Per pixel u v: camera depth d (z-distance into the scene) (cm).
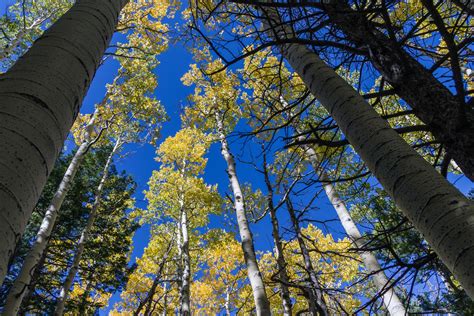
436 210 103
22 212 76
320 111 605
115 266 1170
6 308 480
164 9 1093
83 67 116
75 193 1198
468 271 90
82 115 1119
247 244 511
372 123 141
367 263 466
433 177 112
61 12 1155
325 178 456
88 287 1148
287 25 256
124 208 1339
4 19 1047
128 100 1088
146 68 1130
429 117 176
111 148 1430
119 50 1127
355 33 216
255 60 621
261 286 455
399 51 183
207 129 925
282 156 512
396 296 407
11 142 80
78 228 1241
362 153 139
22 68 100
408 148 126
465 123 157
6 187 73
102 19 140
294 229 412
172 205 1400
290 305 397
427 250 269
